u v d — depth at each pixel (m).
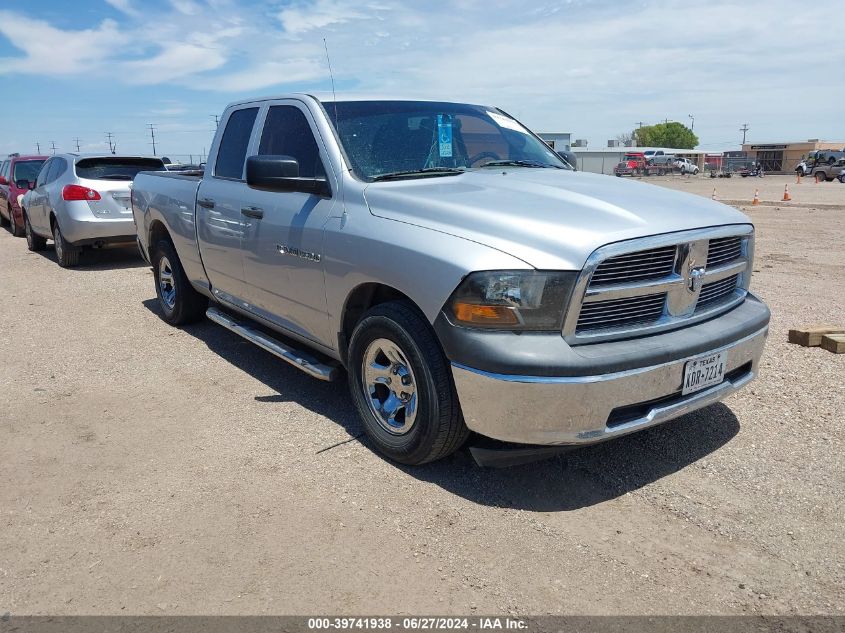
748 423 4.25
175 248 6.32
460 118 4.85
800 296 7.75
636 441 4.04
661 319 3.40
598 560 2.94
